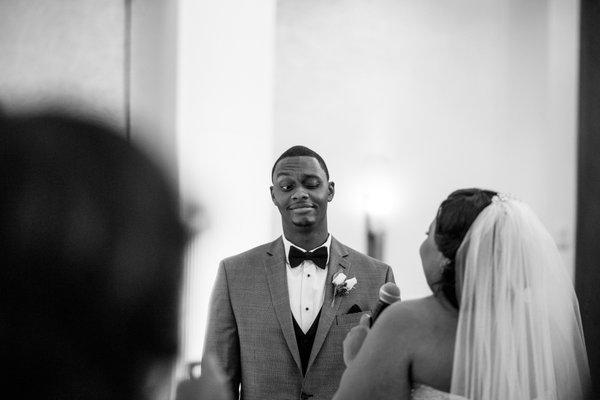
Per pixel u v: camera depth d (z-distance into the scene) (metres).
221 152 4.17
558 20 5.12
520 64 5.23
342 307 2.63
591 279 4.79
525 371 1.70
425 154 5.28
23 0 1.84
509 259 1.72
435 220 1.92
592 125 5.00
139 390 0.40
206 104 4.12
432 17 5.30
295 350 2.58
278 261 2.73
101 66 3.56
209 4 4.12
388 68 5.29
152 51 3.79
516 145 5.23
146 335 0.39
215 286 2.73
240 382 2.66
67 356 0.38
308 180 2.71
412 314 1.78
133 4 3.63
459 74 5.30
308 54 5.23
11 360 0.38
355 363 1.77
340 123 5.24
